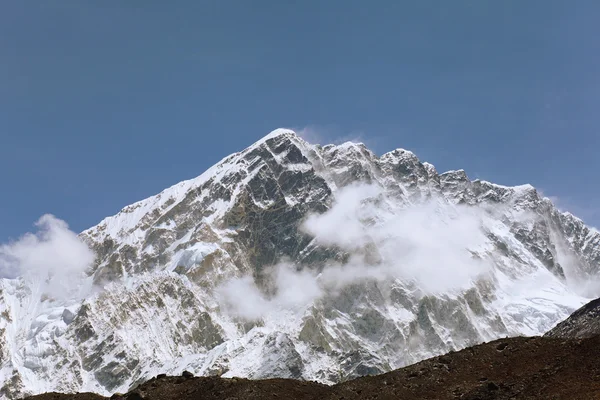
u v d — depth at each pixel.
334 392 99.31
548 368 91.19
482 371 95.50
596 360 88.81
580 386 83.94
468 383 93.38
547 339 99.44
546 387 85.94
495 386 90.12
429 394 93.19
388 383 98.00
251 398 100.06
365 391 97.38
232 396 101.00
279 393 102.25
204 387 105.50
